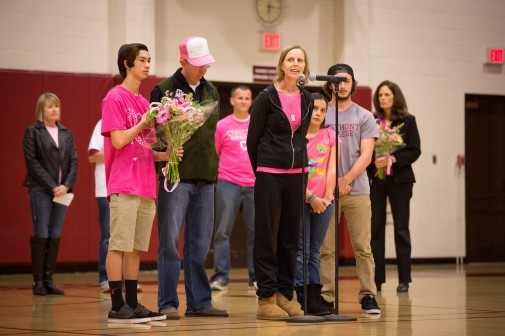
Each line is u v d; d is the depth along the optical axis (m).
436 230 18.48
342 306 9.49
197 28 16.67
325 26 17.73
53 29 15.48
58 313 8.63
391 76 18.12
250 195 12.72
